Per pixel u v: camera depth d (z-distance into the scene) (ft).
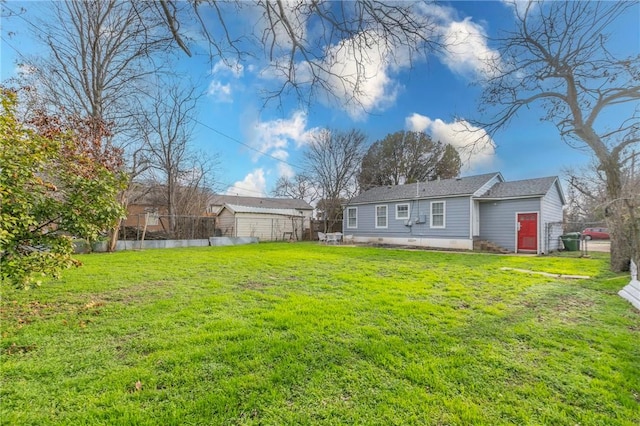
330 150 77.05
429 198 50.98
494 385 7.79
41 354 9.22
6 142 11.10
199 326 11.63
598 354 9.57
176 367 8.46
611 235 25.46
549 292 17.46
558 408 6.90
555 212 48.24
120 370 8.29
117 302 14.97
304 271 24.25
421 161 92.48
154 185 61.36
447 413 6.69
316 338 10.50
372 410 6.77
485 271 24.71
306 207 110.01
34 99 29.60
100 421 6.29
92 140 28.45
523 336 10.96
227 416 6.52
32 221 12.01
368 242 61.31
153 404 6.88
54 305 14.37
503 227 46.06
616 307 14.66
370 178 92.17
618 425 6.36
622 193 21.02
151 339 10.34
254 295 16.34
